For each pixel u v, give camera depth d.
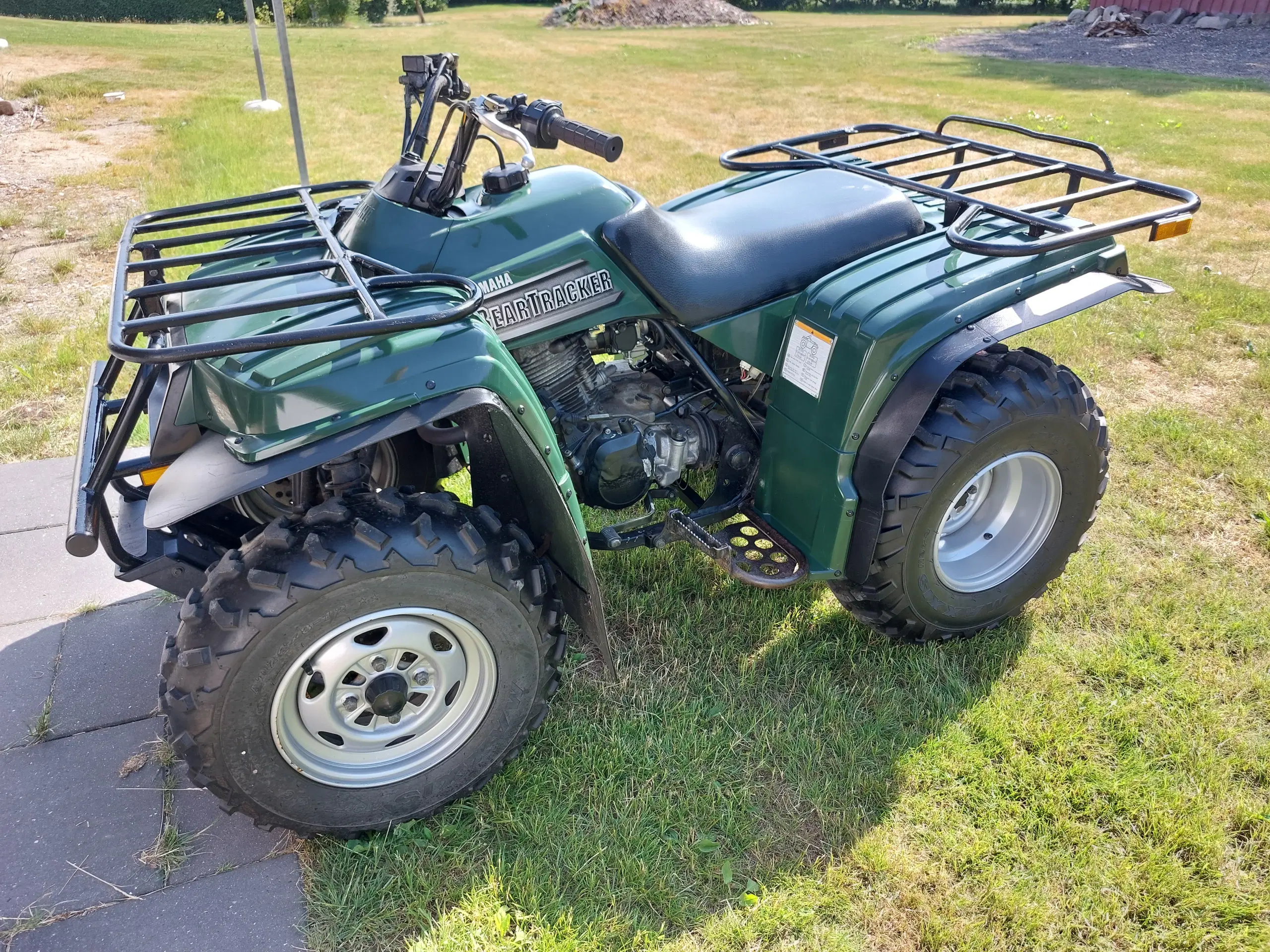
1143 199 7.59
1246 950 1.99
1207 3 21.30
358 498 2.08
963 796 2.36
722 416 2.88
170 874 2.17
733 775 2.43
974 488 2.89
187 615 1.92
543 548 2.43
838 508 2.59
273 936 2.03
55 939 2.01
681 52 20.64
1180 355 4.78
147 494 2.56
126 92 12.42
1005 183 2.92
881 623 2.81
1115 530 3.44
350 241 2.47
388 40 23.11
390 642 2.08
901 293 2.54
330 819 2.16
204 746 1.94
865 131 3.75
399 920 2.06
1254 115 11.28
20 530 3.42
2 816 2.31
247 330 2.19
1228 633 2.90
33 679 2.76
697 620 3.00
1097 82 14.55
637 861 2.17
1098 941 2.01
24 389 4.34
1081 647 2.87
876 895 2.12
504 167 2.46
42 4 31.20
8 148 9.05
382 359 2.00
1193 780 2.39
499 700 2.25
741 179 3.51
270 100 12.14
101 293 5.55
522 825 2.25
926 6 42.75
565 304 2.49
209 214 6.74
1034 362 2.70
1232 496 3.62
